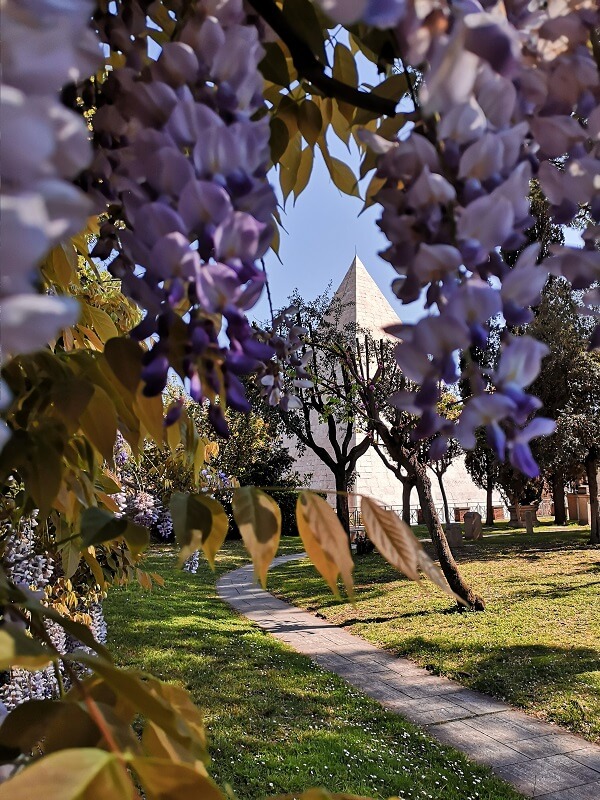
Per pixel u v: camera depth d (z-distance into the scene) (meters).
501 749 5.51
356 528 18.62
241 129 0.46
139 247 0.45
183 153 0.47
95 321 1.29
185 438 0.91
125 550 2.27
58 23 0.28
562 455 15.38
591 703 6.30
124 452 3.19
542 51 0.49
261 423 17.45
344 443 16.89
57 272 1.04
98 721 0.43
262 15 0.62
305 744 5.43
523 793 4.71
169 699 0.64
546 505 32.81
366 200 0.80
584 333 13.84
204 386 0.46
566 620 9.44
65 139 0.26
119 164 0.57
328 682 7.33
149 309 0.51
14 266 0.25
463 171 0.45
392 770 4.94
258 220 0.47
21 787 0.30
